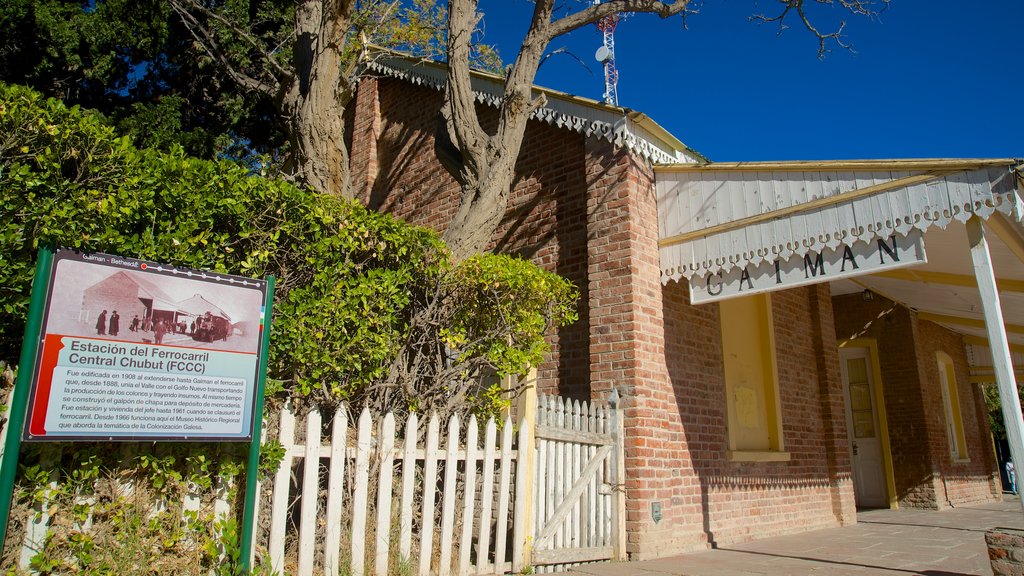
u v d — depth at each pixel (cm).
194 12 1619
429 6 1380
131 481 409
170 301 402
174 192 430
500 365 620
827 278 700
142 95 1783
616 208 808
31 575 366
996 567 584
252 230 471
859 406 1488
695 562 702
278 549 446
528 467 624
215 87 1770
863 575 642
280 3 1686
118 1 1614
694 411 835
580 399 800
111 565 388
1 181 370
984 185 602
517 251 923
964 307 1365
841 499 1084
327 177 729
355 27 1220
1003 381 575
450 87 803
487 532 580
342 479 480
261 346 436
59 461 384
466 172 783
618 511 717
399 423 575
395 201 1203
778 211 737
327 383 524
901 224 648
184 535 419
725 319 947
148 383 387
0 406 367
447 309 611
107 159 405
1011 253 760
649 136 845
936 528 1046
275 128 1830
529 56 805
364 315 517
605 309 790
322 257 502
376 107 1303
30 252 385
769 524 932
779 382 1020
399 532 513
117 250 405
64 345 362
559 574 626
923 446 1392
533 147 952
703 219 802
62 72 1590
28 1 1462
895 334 1452
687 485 796
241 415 419
